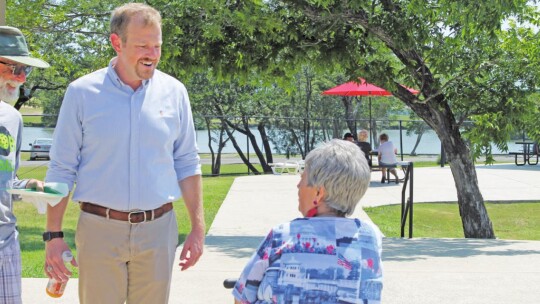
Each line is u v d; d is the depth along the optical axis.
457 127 12.52
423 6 10.60
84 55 22.89
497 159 33.19
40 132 42.12
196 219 4.12
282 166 23.95
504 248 10.06
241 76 12.21
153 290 3.97
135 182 3.83
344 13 11.11
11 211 3.79
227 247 9.73
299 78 31.31
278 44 11.95
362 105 33.72
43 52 18.89
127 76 3.84
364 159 2.97
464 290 6.82
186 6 11.05
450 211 15.81
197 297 6.48
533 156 32.81
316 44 11.86
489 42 11.81
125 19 3.73
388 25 11.00
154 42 3.76
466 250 9.77
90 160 3.84
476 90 12.25
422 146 41.84
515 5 10.21
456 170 12.54
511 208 16.41
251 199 16.42
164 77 4.02
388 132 42.06
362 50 11.98
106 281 3.89
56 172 3.84
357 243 2.85
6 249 3.72
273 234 2.88
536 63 12.01
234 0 11.35
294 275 2.79
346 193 2.92
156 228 3.93
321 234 2.85
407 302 6.37
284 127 30.84
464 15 10.15
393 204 16.23
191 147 4.13
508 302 6.41
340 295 2.77
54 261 3.88
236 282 2.99
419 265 8.32
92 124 3.80
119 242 3.86
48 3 14.71
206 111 29.70
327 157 2.93
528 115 12.16
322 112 31.91
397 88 12.33
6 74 3.74
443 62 11.57
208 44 11.79
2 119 3.74
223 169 32.31
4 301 3.72
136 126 3.83
